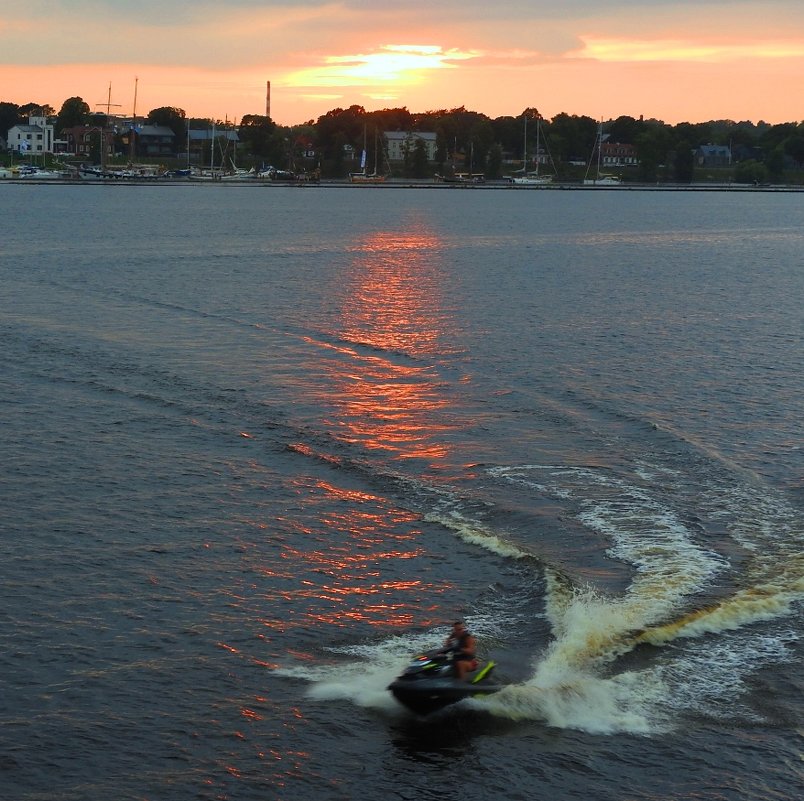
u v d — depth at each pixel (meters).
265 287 93.38
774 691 25.86
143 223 168.88
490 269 114.00
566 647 27.61
